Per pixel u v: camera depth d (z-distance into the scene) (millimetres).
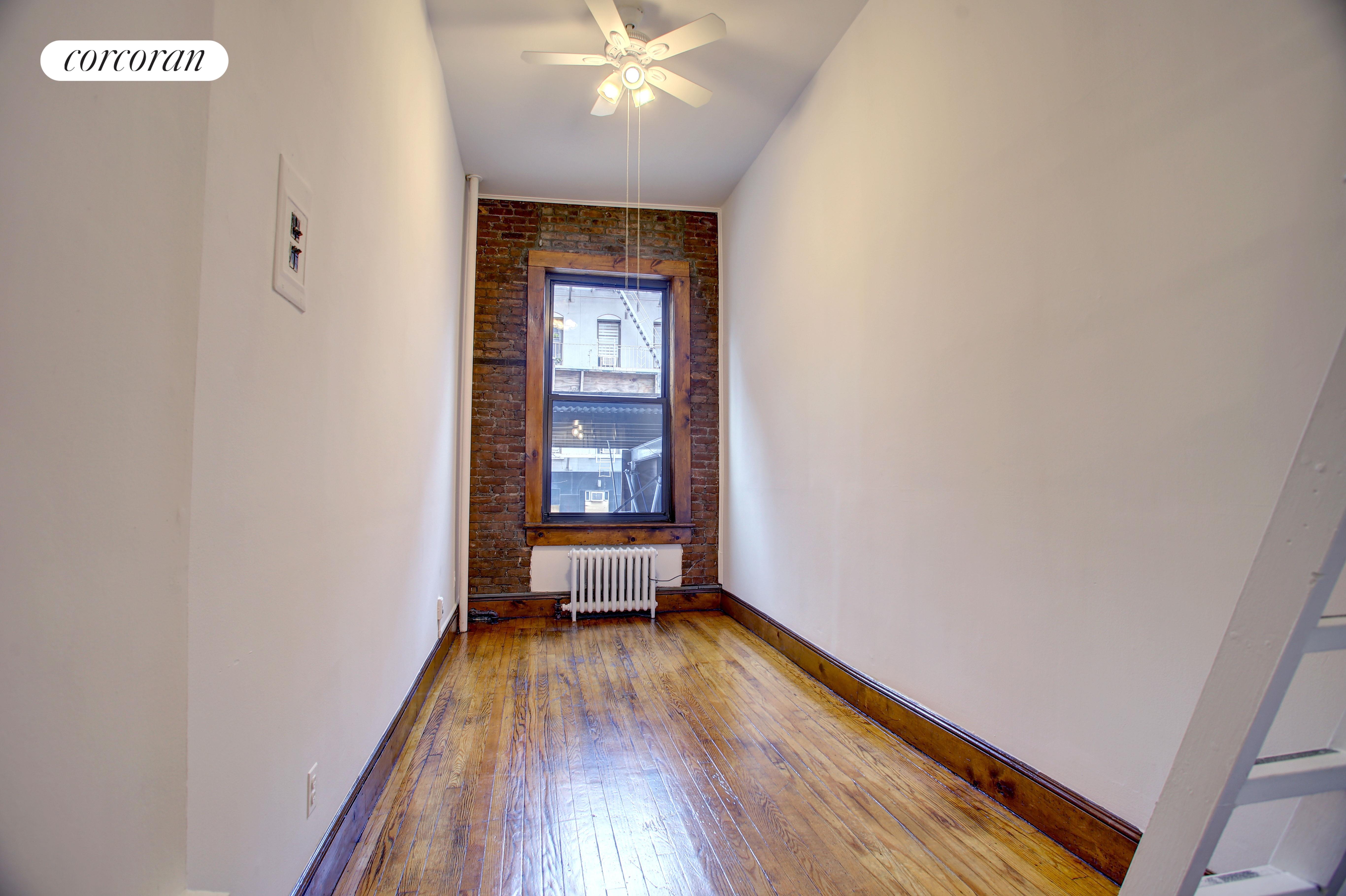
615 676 3508
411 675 2770
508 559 4984
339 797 1703
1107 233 1749
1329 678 1261
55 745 779
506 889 1667
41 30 788
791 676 3520
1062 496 1878
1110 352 1729
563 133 4258
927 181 2562
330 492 1579
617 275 5324
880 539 2871
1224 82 1456
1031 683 1982
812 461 3613
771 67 3584
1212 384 1463
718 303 5426
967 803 2113
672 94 3346
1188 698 1500
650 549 5059
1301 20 1313
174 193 883
